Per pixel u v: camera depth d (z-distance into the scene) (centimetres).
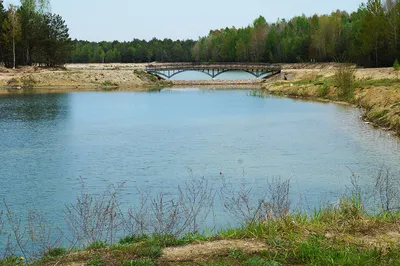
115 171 2827
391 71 7575
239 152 3356
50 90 9538
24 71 10525
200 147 3581
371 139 3669
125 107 6569
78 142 3834
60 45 11425
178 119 5247
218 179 2581
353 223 1129
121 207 2002
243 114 5588
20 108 6328
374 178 2483
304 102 6825
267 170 2781
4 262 1020
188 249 1005
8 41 10444
